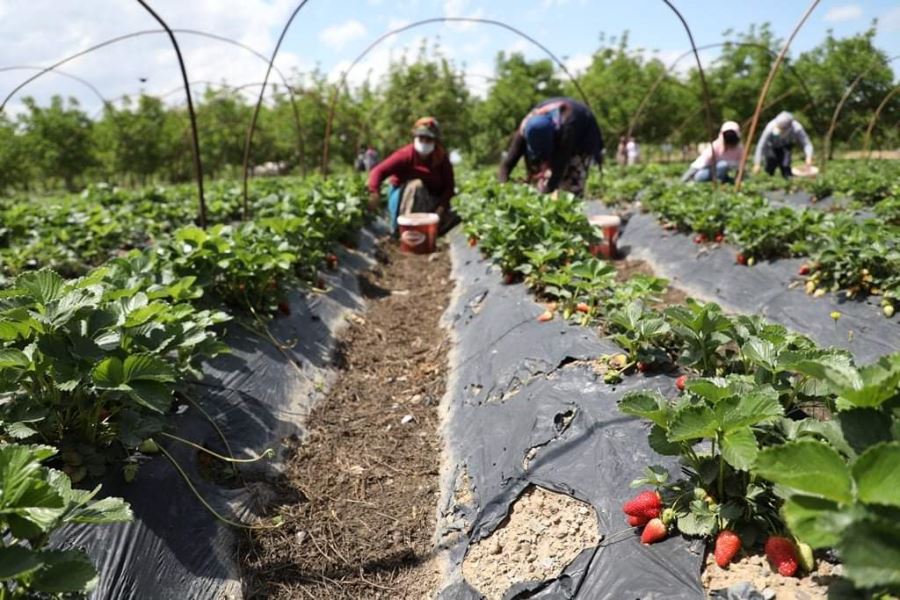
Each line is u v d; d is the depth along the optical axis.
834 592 1.97
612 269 4.92
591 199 13.62
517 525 3.33
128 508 2.33
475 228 8.22
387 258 10.16
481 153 30.78
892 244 5.70
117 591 2.87
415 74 29.98
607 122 28.55
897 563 1.54
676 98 27.86
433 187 10.71
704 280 7.59
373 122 31.56
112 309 3.59
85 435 3.30
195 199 12.15
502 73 33.62
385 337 6.77
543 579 2.93
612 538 2.92
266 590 3.29
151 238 9.62
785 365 2.55
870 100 26.30
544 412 3.88
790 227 7.04
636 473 3.19
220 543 3.42
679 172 17.62
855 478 1.71
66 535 2.94
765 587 2.32
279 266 5.68
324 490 4.10
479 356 5.31
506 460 3.78
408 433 4.79
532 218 6.39
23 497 1.99
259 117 34.12
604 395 3.82
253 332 5.45
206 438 4.06
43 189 36.00
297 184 14.55
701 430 2.42
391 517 3.85
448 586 3.24
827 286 6.09
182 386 3.97
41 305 3.32
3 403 3.23
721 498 2.63
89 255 8.16
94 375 3.01
